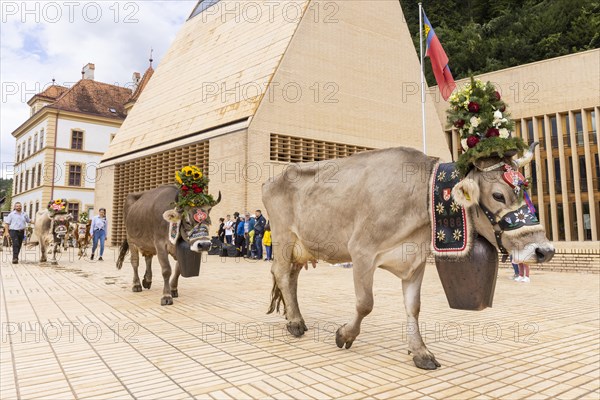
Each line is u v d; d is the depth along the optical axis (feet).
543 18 99.71
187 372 12.10
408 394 10.54
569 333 17.13
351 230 14.15
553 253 10.12
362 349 14.53
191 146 67.82
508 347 14.99
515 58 100.83
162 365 12.71
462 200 11.03
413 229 12.72
